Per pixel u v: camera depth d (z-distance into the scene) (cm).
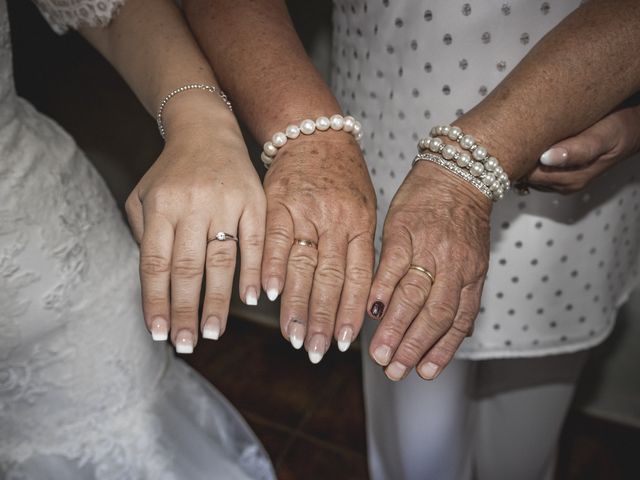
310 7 150
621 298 113
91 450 98
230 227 62
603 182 94
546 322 104
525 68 69
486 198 69
